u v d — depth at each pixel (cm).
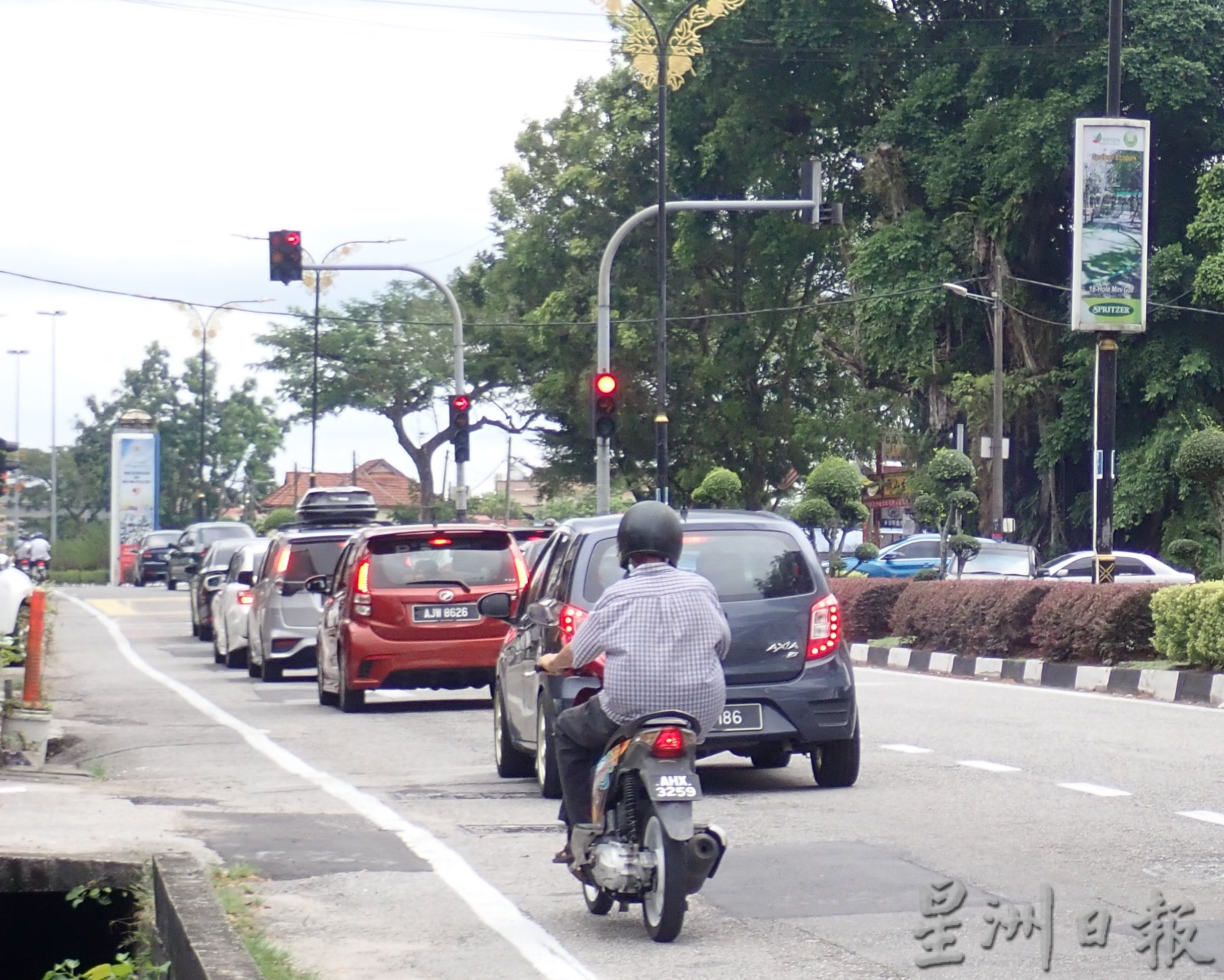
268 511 12588
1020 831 1159
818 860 1060
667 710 856
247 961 711
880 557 5388
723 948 845
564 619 1340
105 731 1994
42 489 13450
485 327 8188
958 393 5328
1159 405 5369
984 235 5312
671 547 887
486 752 1738
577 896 983
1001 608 2716
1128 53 5075
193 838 1156
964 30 5497
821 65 5769
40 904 1023
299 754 1725
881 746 1658
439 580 2170
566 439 7319
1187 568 4594
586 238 7044
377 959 833
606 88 6825
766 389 6738
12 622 3058
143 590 6975
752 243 6209
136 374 12588
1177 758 1541
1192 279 5203
